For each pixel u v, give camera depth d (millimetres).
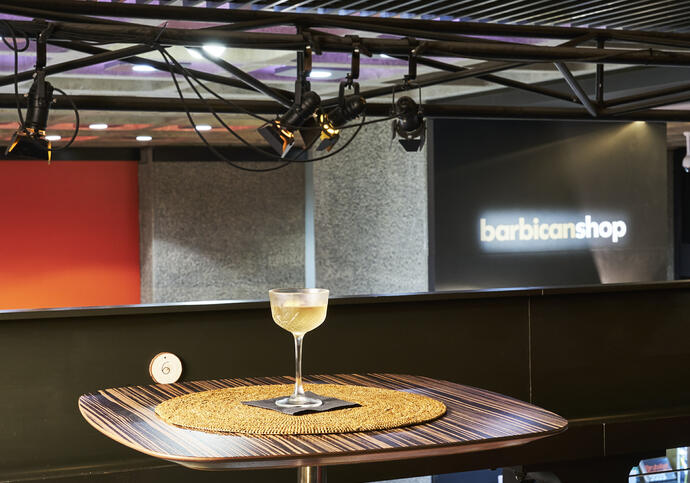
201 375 3314
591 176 8180
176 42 2965
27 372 3092
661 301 4125
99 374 3174
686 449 4082
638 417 4016
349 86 3330
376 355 3584
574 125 8086
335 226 8711
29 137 2922
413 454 1494
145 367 3232
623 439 3947
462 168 7715
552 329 3906
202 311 3287
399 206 8055
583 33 3625
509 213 7875
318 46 3143
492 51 3365
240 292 12906
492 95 7648
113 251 12766
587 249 8188
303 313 1859
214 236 12719
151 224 12375
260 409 1797
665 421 4035
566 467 3863
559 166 8047
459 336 3729
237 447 1492
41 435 3111
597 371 3996
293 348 3451
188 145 12328
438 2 3967
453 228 7699
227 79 3742
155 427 1666
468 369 3746
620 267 8336
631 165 8344
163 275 12398
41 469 3111
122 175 12773
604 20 4449
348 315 3533
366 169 8438
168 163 12383
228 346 3350
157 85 6688
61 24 2848
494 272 7832
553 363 3908
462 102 7816
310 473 1827
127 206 12828
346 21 3186
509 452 3691
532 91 4238
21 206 12219
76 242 12555
